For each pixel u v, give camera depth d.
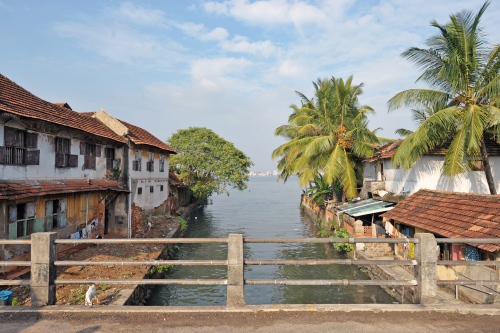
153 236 21.20
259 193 99.38
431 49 14.97
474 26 14.39
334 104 27.19
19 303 9.13
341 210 22.47
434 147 18.83
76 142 16.44
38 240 5.33
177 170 40.50
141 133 26.53
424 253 5.45
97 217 18.02
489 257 9.85
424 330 4.57
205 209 49.75
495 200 11.74
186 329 4.57
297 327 4.64
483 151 15.73
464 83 14.80
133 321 4.81
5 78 14.09
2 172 11.53
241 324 4.72
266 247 23.44
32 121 12.88
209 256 20.84
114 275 12.15
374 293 14.08
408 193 19.41
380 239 5.47
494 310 5.10
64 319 4.86
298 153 26.48
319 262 5.50
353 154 27.17
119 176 20.62
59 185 14.51
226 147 39.69
